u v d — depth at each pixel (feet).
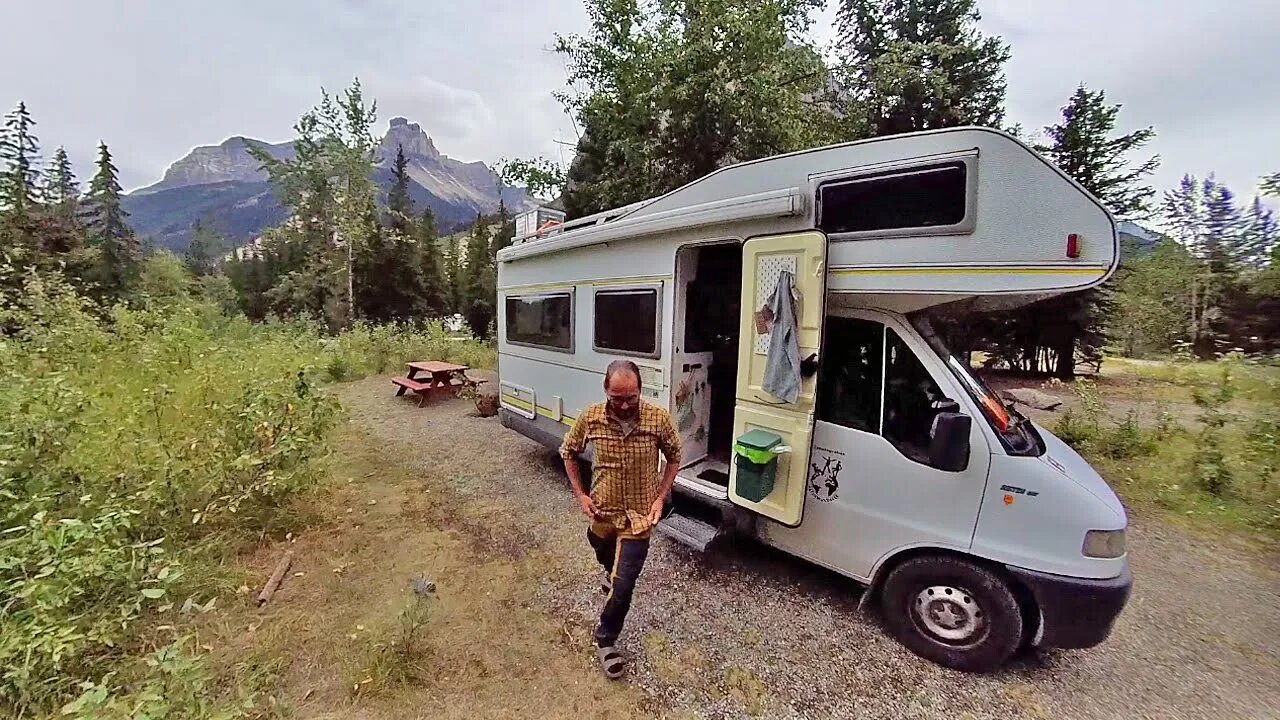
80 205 95.96
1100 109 47.21
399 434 25.85
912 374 10.22
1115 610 8.70
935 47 42.98
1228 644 11.17
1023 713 9.01
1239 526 16.66
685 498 14.53
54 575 9.07
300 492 15.85
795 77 38.55
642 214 15.26
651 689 9.36
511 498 17.99
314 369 22.91
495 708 8.86
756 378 11.76
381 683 9.07
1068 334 47.60
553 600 11.98
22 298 27.71
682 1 39.29
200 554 12.41
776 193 11.28
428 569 13.17
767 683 9.54
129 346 25.77
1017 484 9.16
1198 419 20.81
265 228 126.82
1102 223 7.93
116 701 8.00
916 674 9.81
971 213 8.95
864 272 10.20
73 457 13.08
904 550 10.26
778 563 13.58
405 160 195.62
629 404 9.20
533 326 20.38
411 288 108.88
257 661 9.45
